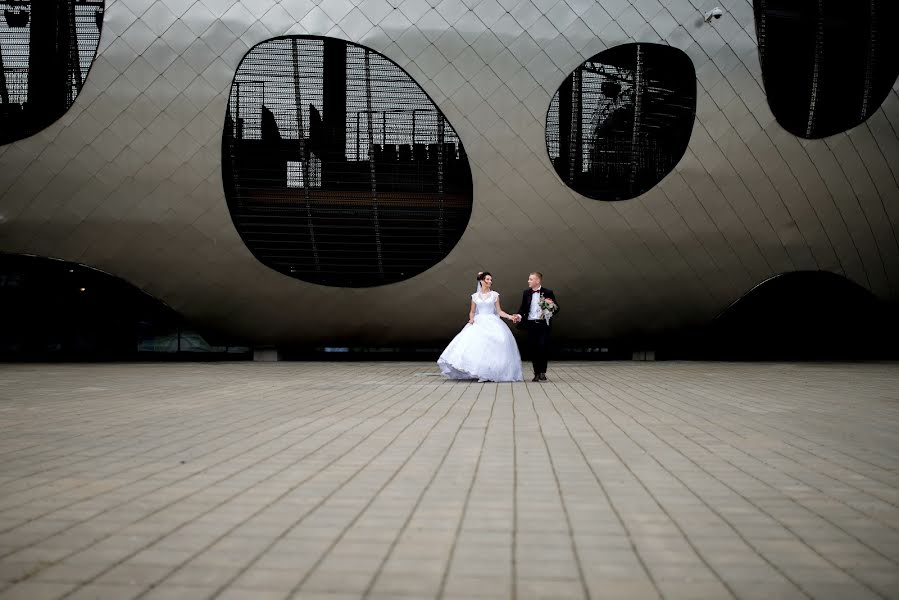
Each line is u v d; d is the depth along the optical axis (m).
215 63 16.91
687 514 4.11
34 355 19.31
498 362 12.83
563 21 17.27
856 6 17.78
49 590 2.90
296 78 17.20
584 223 17.78
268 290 18.09
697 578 3.07
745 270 18.48
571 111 17.45
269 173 17.50
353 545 3.52
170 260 17.66
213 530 3.77
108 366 17.08
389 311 18.42
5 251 17.44
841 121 17.95
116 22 16.77
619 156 17.62
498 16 17.22
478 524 3.89
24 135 16.92
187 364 17.92
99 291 19.30
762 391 11.34
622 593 2.89
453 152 17.59
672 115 17.62
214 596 2.85
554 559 3.31
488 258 17.98
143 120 16.91
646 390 11.45
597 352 20.73
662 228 17.95
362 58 17.22
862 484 4.88
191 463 5.56
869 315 20.02
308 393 10.95
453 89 17.20
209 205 17.27
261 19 16.92
